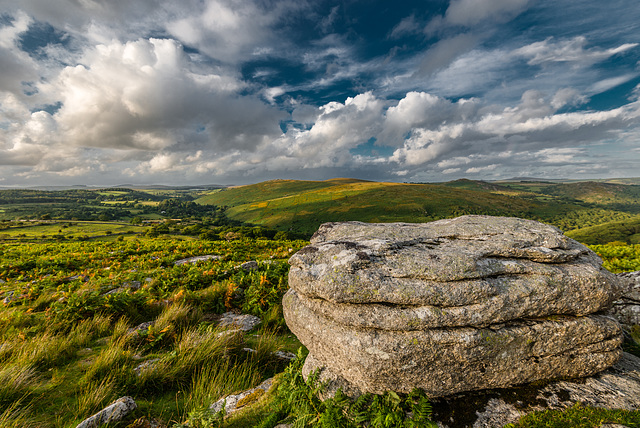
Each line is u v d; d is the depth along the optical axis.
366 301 4.55
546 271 4.87
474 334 4.39
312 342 5.15
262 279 10.87
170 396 5.56
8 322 8.17
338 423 4.27
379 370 4.34
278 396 4.99
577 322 4.76
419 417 4.08
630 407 4.17
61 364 6.36
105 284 12.42
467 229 5.95
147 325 8.40
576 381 4.83
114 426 4.47
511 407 4.39
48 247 34.03
